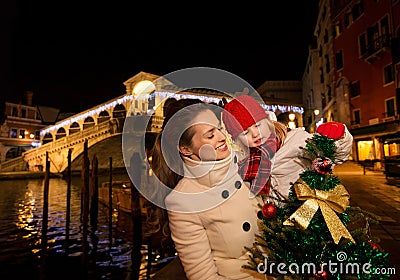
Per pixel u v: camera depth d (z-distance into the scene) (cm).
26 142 4794
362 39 2369
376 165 2036
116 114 3931
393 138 1470
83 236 965
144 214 1077
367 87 2333
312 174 139
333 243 133
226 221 139
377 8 2166
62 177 3703
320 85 3566
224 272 146
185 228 142
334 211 134
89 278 720
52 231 1181
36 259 861
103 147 4009
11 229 1220
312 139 145
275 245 137
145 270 758
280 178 159
